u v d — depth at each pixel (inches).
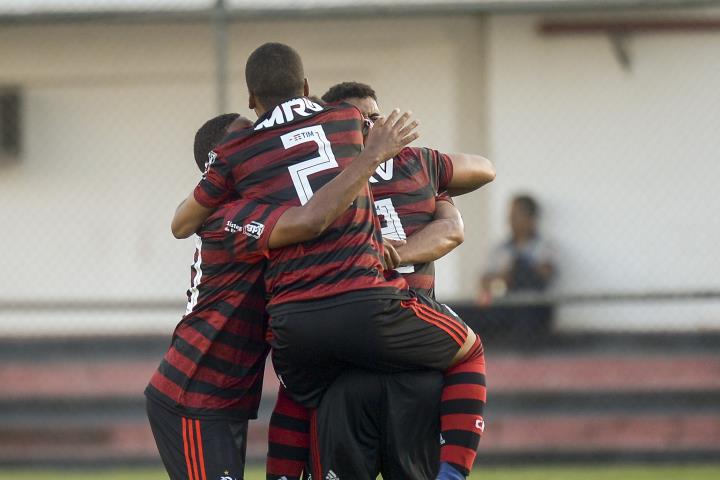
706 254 1472.7
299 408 682.8
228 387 669.9
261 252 623.2
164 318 1425.9
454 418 638.5
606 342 1374.3
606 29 1489.9
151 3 1390.3
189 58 1509.6
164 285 1505.9
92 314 1425.9
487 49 1503.4
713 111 1481.3
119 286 1505.9
